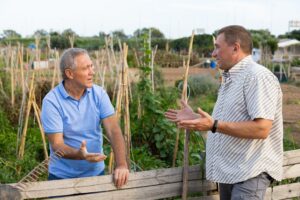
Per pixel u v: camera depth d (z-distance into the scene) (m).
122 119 7.40
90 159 3.41
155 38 41.56
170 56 30.39
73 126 3.71
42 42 26.94
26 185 3.34
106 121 3.82
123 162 3.71
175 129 6.86
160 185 3.95
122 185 3.71
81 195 3.58
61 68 3.66
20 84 10.85
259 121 3.42
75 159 3.50
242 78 3.55
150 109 7.24
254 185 3.57
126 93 5.89
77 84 3.65
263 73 3.48
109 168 5.62
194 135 6.12
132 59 17.66
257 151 3.60
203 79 18.00
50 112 3.65
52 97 3.69
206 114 3.44
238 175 3.58
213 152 3.76
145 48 8.13
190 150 6.00
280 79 26.84
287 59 36.22
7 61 13.68
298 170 4.64
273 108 3.45
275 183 4.72
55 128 3.63
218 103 3.77
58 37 30.44
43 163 3.45
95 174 3.86
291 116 13.62
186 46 38.25
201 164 4.15
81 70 3.61
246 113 3.55
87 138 3.77
